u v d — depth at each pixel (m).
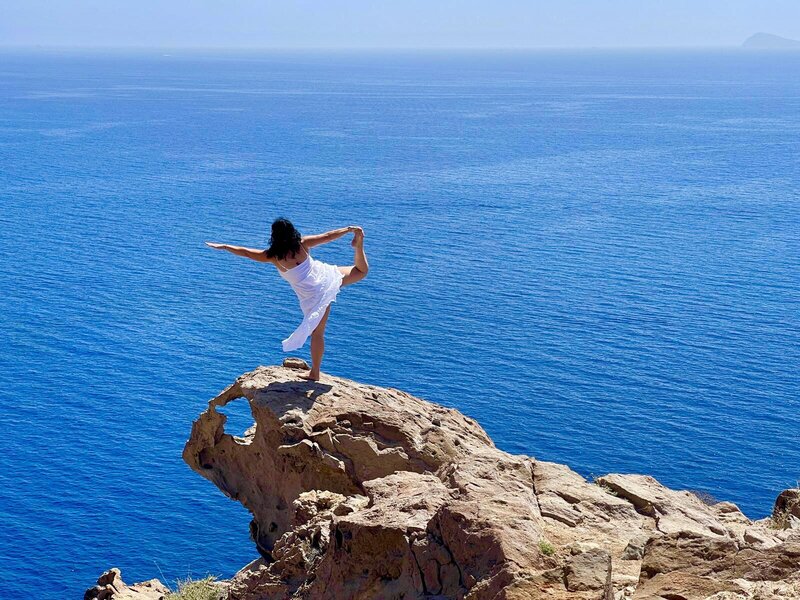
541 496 9.89
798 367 81.56
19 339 90.62
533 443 63.94
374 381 76.19
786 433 66.44
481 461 10.44
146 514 56.06
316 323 13.10
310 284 13.01
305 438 12.39
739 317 97.81
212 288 110.00
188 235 139.62
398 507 9.12
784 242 135.62
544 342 88.19
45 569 49.66
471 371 79.31
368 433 12.52
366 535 8.62
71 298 105.19
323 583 9.09
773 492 56.53
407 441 12.33
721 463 60.94
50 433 68.81
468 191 183.25
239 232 141.88
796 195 178.38
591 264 121.94
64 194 176.00
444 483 10.05
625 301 103.88
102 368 82.62
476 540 7.69
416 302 101.81
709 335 91.12
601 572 6.74
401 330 91.06
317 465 12.23
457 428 13.24
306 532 10.45
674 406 71.69
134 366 83.06
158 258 124.94
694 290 108.88
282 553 10.47
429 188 187.12
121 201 169.38
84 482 60.47
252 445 13.46
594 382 77.06
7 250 127.88
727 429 67.00
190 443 14.24
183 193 179.00
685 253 128.75
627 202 170.88
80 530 53.94
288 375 14.02
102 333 92.44
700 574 7.27
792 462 61.19
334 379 14.06
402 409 13.11
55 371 81.88
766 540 9.02
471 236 139.75
